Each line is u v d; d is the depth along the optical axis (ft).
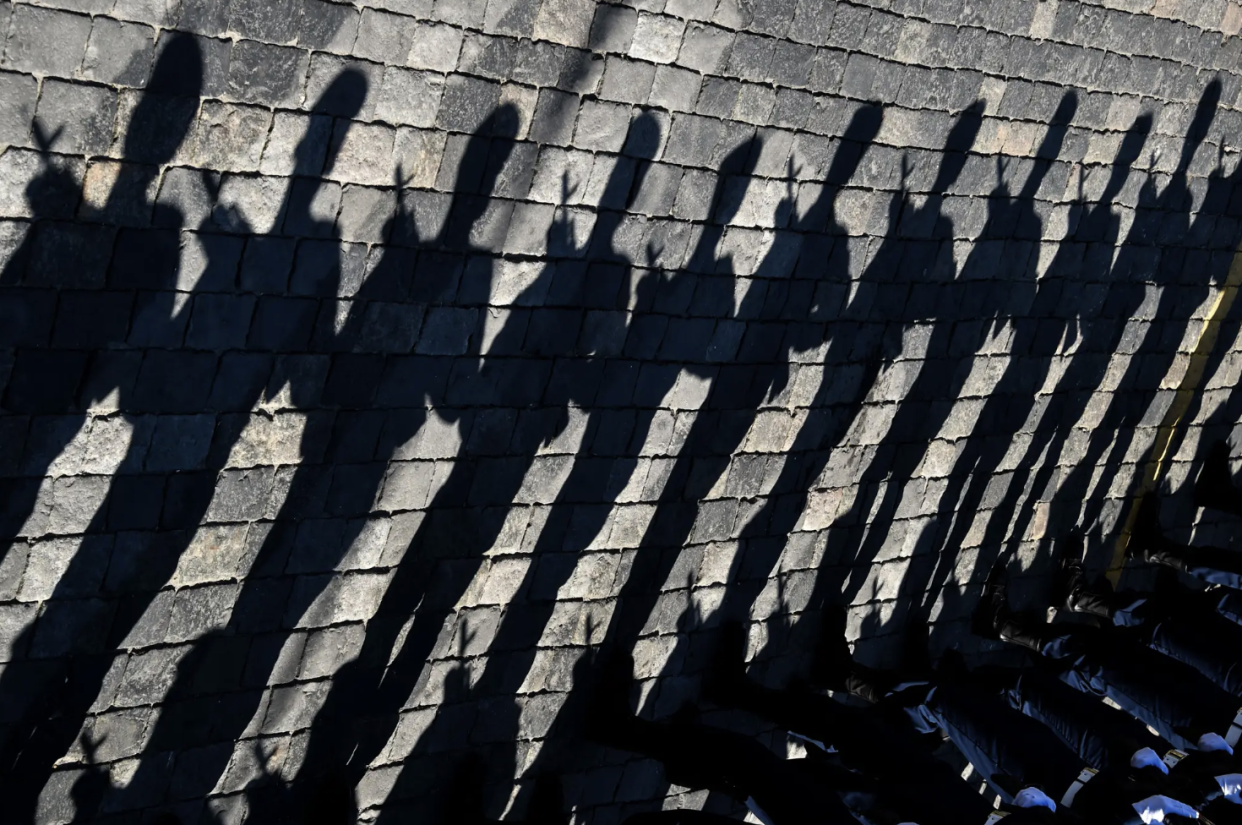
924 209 23.38
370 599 19.20
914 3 21.94
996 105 23.68
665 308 20.74
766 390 22.34
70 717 17.07
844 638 24.04
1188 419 28.91
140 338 16.26
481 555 20.06
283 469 17.87
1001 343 25.21
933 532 25.30
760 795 19.17
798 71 20.95
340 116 16.94
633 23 18.98
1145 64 25.55
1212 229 27.96
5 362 15.42
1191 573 27.32
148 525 17.02
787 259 21.89
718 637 22.94
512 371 19.49
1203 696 20.48
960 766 27.25
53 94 14.93
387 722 19.81
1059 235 25.46
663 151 19.93
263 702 18.63
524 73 18.26
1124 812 17.52
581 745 21.84
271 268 16.97
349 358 17.97
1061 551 27.35
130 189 15.71
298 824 19.29
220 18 15.74
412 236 17.99
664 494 21.67
